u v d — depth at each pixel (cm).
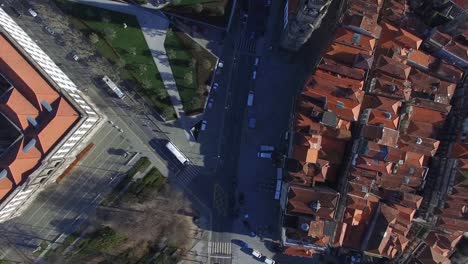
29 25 10788
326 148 10419
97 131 10981
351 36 9975
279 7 11362
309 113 10031
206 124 11250
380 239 10150
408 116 10631
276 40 11381
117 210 11056
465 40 10600
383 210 10250
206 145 11275
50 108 9150
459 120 10631
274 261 11369
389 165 10138
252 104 11338
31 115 9088
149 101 11069
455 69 10594
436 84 10600
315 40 11350
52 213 10944
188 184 11250
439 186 10556
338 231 10350
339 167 10700
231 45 11294
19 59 9031
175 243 11162
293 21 9519
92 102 10925
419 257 10725
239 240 11344
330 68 10081
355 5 10019
